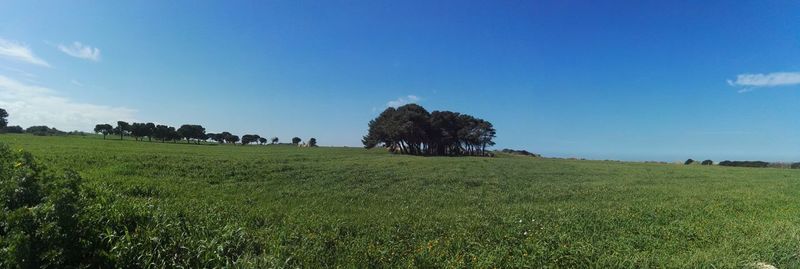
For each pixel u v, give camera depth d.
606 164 58.97
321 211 14.64
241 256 8.05
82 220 7.50
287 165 32.25
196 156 38.09
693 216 14.79
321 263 8.33
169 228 8.46
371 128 97.81
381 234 10.80
